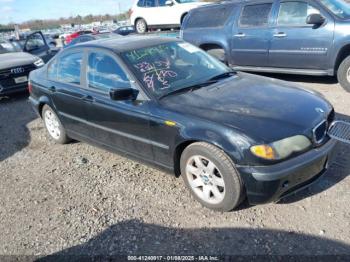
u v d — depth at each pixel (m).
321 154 3.21
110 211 3.71
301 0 6.91
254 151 3.00
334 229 3.07
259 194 3.07
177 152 3.62
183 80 4.03
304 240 2.99
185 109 3.51
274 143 3.02
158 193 3.93
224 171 3.19
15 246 3.37
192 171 3.53
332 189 3.60
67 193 4.18
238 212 3.43
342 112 5.59
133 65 4.05
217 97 3.68
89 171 4.64
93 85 4.45
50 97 5.25
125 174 4.44
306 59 7.04
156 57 4.25
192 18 8.83
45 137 6.09
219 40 8.27
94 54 4.48
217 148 3.21
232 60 8.27
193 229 3.29
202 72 4.29
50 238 3.41
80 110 4.68
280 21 7.25
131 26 16.41
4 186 4.55
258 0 7.60
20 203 4.09
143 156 4.03
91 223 3.55
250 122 3.16
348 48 6.54
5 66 8.68
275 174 2.98
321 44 6.73
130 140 4.07
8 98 9.34
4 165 5.18
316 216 3.25
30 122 7.06
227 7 8.15
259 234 3.12
